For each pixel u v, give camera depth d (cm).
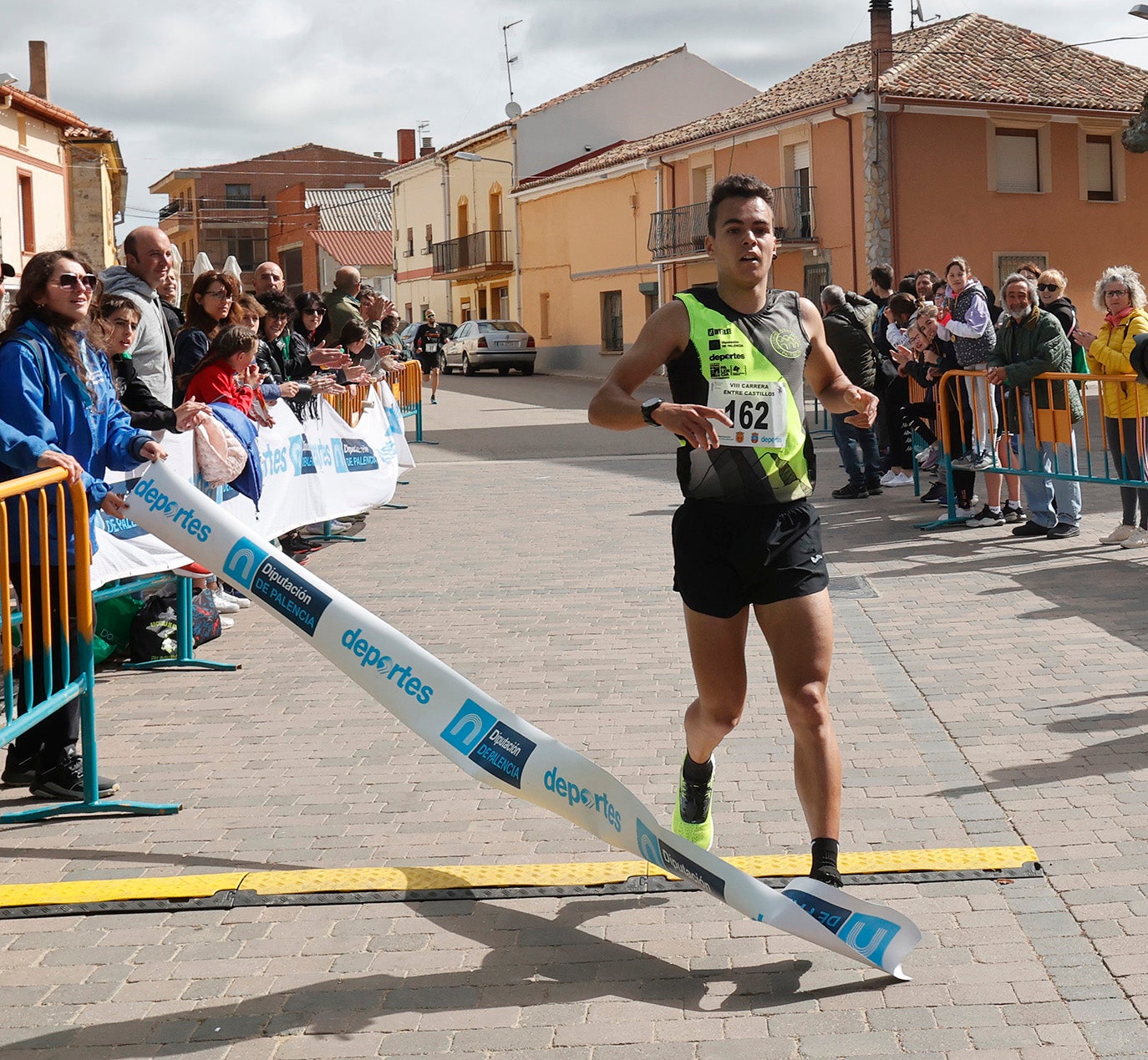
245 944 360
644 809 352
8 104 3069
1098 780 458
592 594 818
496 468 1551
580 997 325
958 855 394
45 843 440
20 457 448
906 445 1257
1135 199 3134
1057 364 902
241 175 7962
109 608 676
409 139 6388
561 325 4309
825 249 3008
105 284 673
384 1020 317
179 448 685
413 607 792
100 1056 305
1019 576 812
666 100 4647
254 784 492
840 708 558
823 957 342
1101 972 325
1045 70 3108
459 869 404
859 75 3044
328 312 1148
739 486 344
